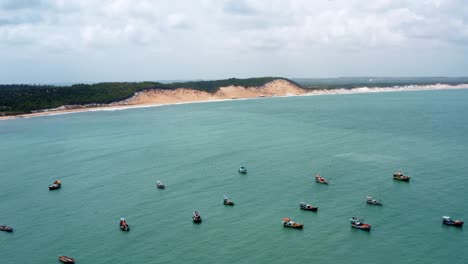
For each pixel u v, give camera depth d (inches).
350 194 3954.2
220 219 3476.9
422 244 2933.1
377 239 3021.7
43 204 4015.8
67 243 3164.4
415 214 3437.5
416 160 5098.4
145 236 3216.0
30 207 3946.9
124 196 4146.2
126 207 3843.5
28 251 3068.4
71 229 3410.4
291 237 3097.9
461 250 2837.1
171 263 2790.4
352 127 7795.3
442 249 2856.8
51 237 3282.5
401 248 2883.9
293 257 2800.2
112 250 3019.2
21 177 4960.6
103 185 4527.6
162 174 4854.8
